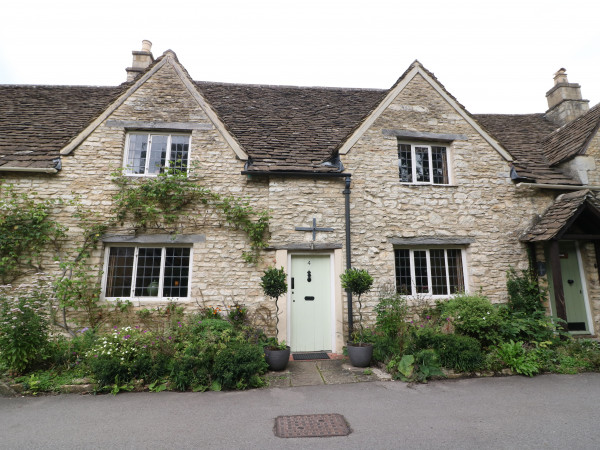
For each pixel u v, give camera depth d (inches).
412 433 141.4
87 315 267.6
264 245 285.3
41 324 217.0
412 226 304.5
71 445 132.8
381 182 306.3
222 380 197.3
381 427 147.2
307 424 150.8
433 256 315.9
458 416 157.6
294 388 198.5
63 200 279.4
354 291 250.1
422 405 171.2
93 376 199.5
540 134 414.0
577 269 327.6
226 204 287.3
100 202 283.0
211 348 210.1
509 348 226.8
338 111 395.2
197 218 287.9
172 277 287.4
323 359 260.5
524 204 325.1
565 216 288.2
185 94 313.3
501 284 308.0
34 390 187.8
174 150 307.1
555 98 445.1
